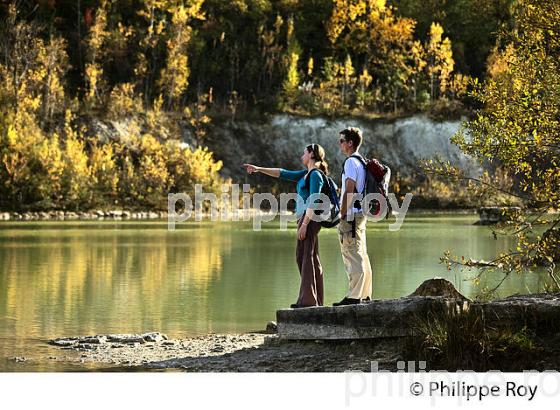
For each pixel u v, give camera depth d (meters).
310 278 12.27
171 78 101.88
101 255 29.62
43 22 106.00
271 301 18.23
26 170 69.62
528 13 14.32
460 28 123.44
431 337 10.27
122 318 15.83
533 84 13.73
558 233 13.31
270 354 11.59
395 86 109.88
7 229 47.09
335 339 11.43
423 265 26.00
